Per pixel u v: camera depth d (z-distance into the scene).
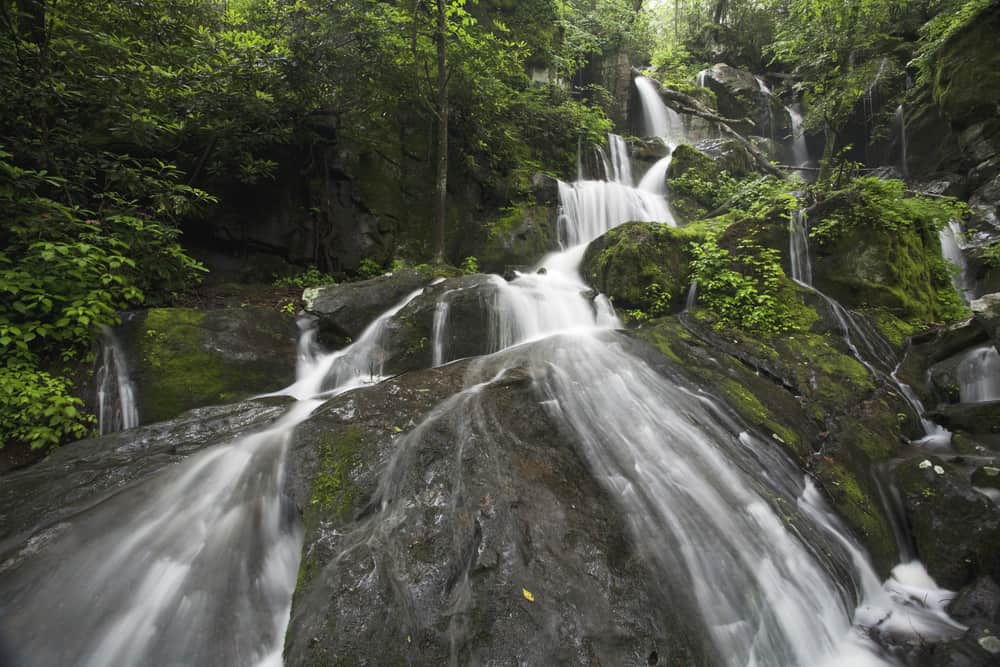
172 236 6.81
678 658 2.91
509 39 14.23
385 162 10.73
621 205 12.39
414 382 5.26
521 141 13.11
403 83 10.00
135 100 7.20
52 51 6.61
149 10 7.48
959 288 10.88
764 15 23.06
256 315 6.70
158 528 3.63
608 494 3.86
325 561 3.23
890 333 7.52
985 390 6.41
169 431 4.81
